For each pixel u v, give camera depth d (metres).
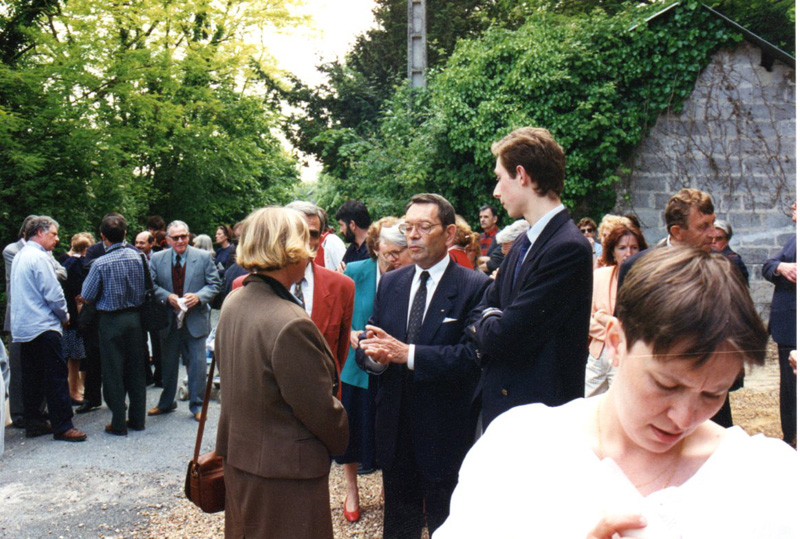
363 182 11.59
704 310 0.73
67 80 12.00
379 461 3.00
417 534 3.01
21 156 11.34
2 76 11.70
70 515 4.17
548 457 0.87
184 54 14.19
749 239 9.04
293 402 2.27
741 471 0.82
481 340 2.37
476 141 10.52
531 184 2.39
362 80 20.47
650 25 9.68
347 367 3.81
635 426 0.83
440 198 2.98
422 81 11.95
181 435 5.80
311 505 2.32
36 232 5.64
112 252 5.76
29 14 12.61
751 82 9.24
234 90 17.41
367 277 4.05
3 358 4.32
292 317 2.30
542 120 10.12
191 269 6.23
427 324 2.90
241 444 2.34
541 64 10.06
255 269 2.46
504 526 0.86
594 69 10.01
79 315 6.34
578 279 2.26
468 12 20.45
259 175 19.69
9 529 3.97
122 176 13.61
